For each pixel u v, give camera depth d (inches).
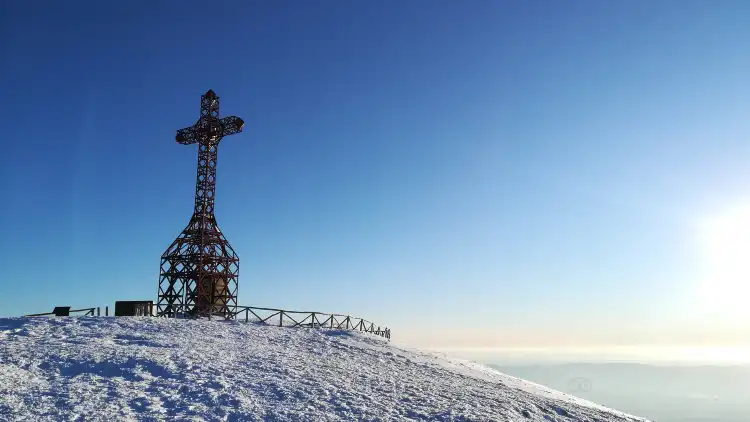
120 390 589.9
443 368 1086.4
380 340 1386.6
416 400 687.7
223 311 1766.7
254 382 678.5
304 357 922.1
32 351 746.2
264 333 1187.3
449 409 651.5
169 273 1830.7
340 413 582.2
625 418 931.3
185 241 1851.6
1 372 627.5
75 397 553.3
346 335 1349.7
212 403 576.1
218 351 869.2
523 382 1266.0
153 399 570.9
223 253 1891.0
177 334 1017.5
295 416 553.0
